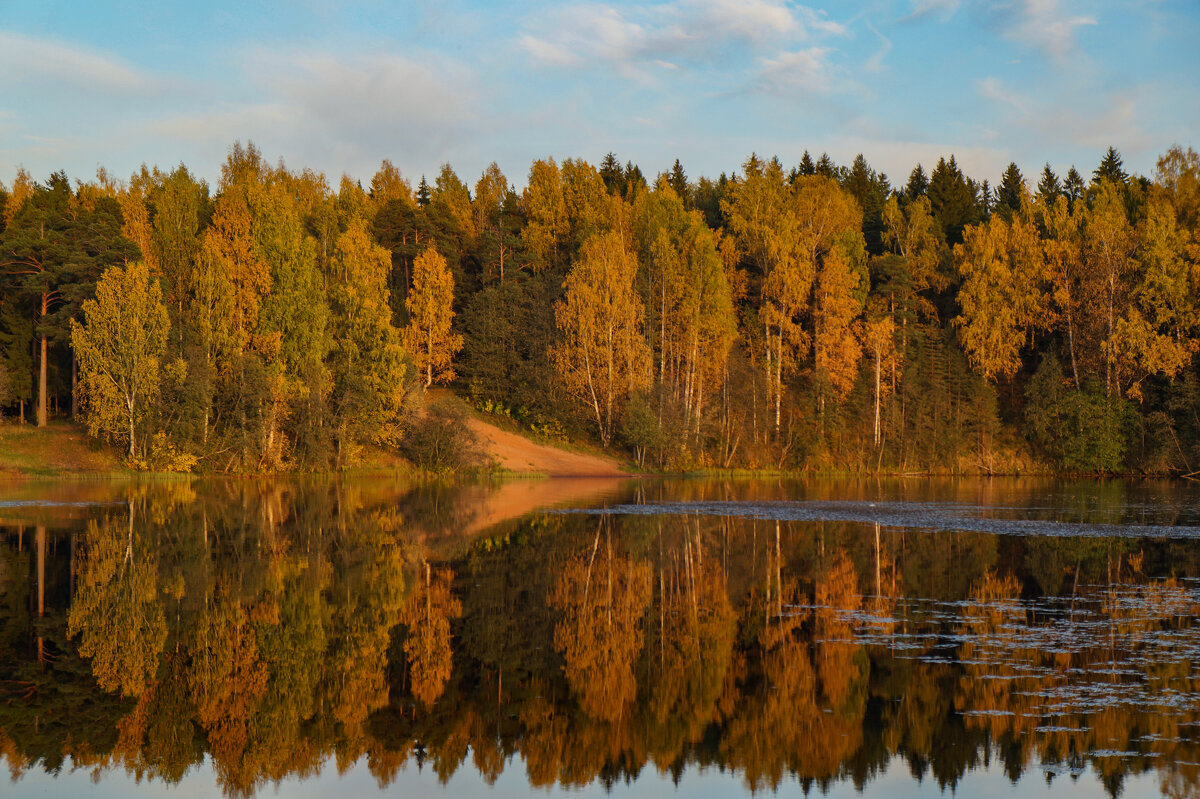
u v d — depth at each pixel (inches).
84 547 1107.3
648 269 3198.8
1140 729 474.9
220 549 1107.9
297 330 2544.3
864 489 2362.2
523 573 956.6
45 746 472.1
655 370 3159.5
